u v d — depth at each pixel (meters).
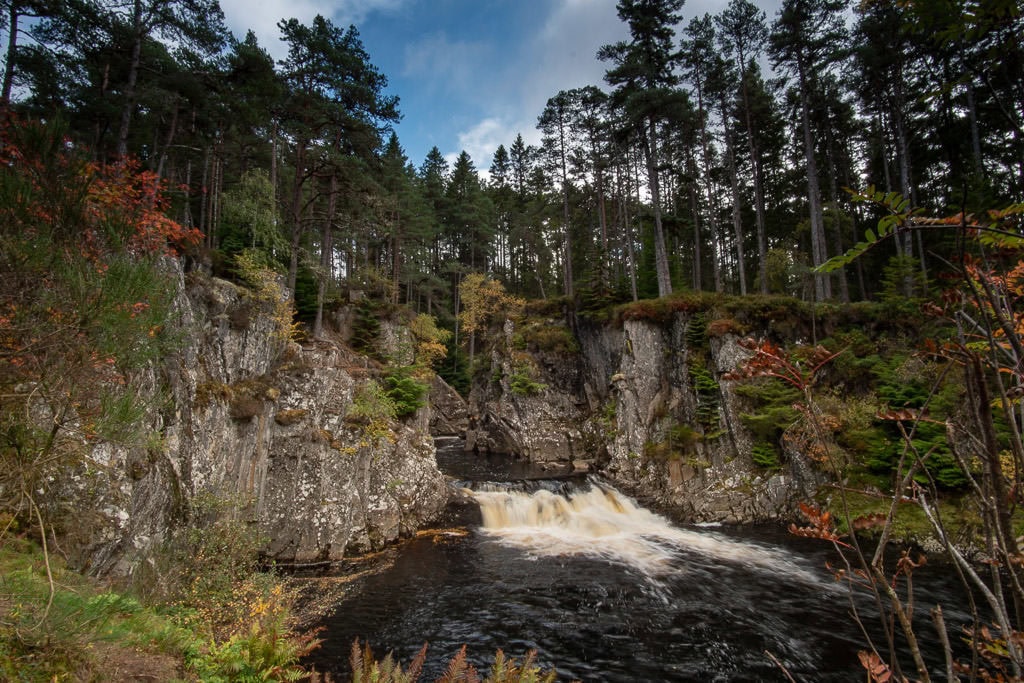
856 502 15.33
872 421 16.70
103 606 5.66
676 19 27.55
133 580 7.80
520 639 9.59
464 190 54.44
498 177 61.16
